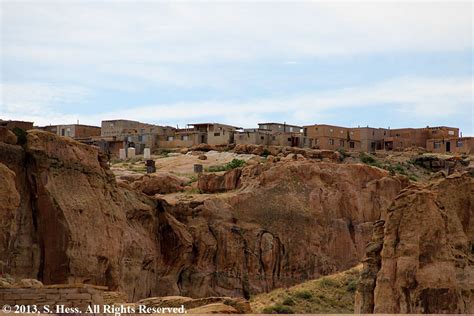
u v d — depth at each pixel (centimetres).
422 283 5328
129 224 8981
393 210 5519
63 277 7462
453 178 5928
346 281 8331
